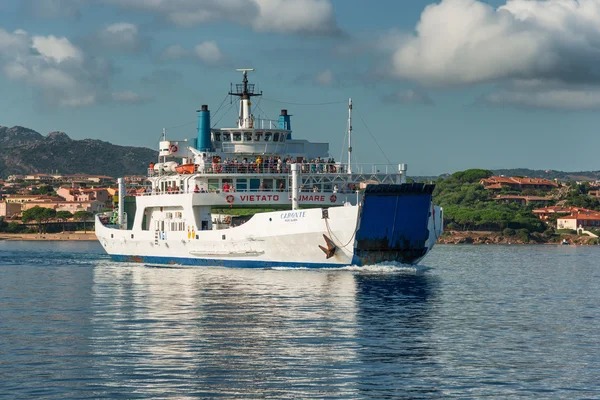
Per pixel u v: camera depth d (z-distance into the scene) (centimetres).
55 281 7456
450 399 3288
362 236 6975
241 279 6888
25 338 4381
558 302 6084
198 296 5947
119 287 6756
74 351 4044
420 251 7412
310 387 3425
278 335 4422
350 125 8081
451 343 4272
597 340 4397
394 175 8056
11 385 3431
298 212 7138
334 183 8081
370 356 3941
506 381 3534
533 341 4356
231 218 8488
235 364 3775
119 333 4506
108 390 3369
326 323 4784
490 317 5166
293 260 7388
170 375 3591
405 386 3450
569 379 3572
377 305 5494
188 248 8275
